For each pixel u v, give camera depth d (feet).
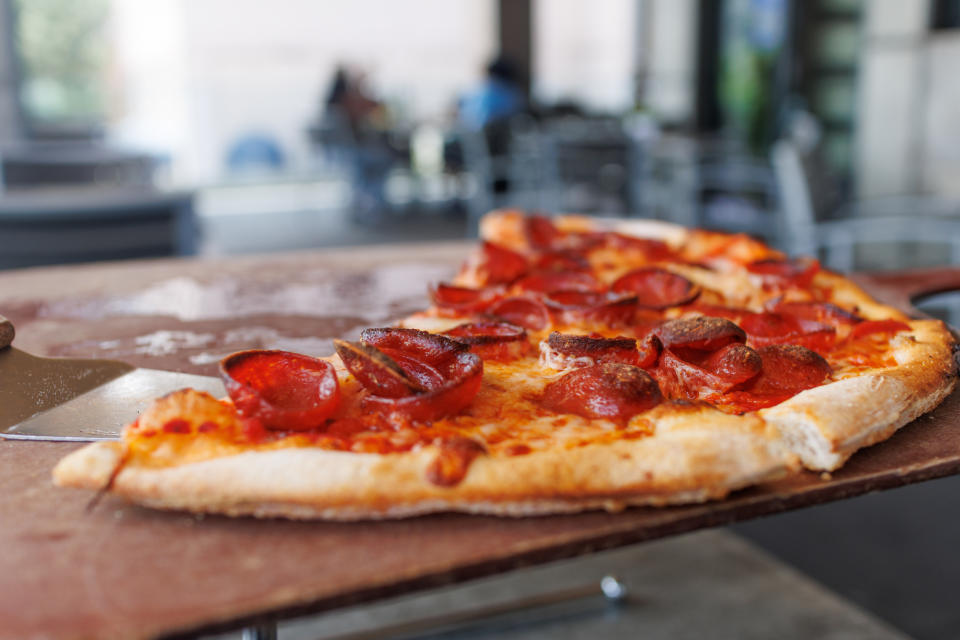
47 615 0.90
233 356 1.12
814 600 2.27
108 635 0.88
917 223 4.55
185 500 1.04
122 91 10.45
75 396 1.33
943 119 6.43
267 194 11.14
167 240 3.31
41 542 1.00
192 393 1.11
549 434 1.13
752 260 1.91
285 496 1.03
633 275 1.64
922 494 2.91
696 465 1.07
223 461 1.05
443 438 1.09
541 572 2.49
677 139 7.16
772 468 1.09
